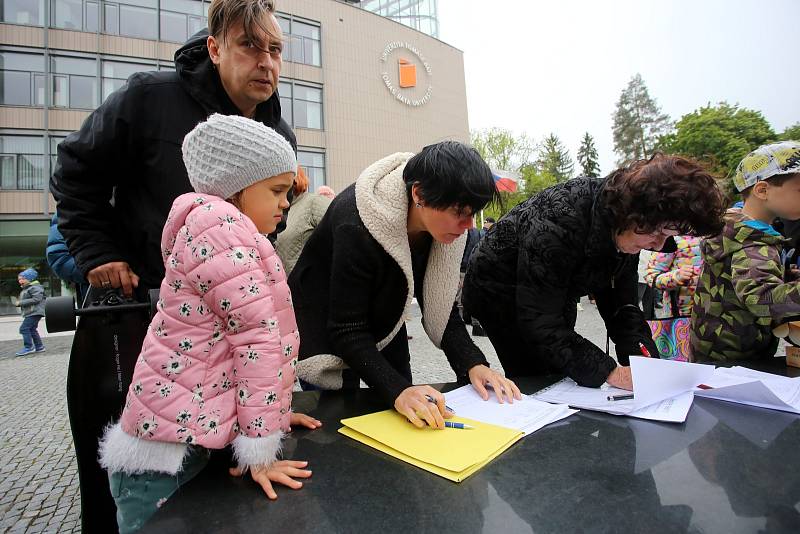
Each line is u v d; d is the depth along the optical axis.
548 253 1.19
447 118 16.39
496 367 4.00
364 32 14.79
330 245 1.25
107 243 1.24
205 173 0.90
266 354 0.78
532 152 24.42
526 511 0.64
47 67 11.28
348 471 0.78
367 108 14.73
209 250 0.79
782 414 0.99
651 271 2.95
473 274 1.58
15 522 1.83
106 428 1.06
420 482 0.73
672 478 0.72
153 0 12.02
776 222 2.05
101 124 1.21
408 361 1.54
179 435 0.77
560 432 0.92
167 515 0.66
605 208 1.10
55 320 1.10
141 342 1.20
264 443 0.75
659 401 1.07
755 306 1.37
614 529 0.59
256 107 1.51
